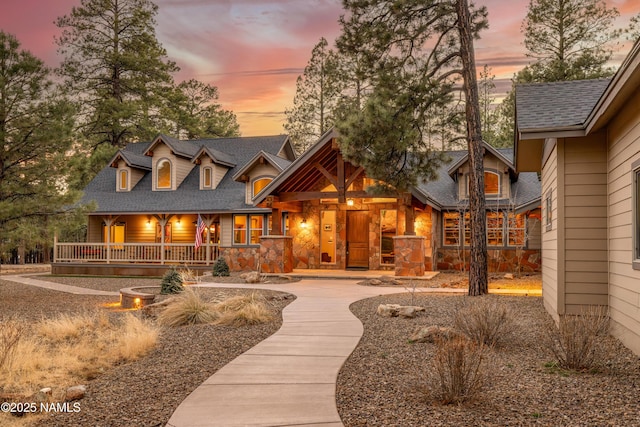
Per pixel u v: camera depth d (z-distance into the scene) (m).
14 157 12.97
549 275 9.76
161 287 13.56
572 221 8.29
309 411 4.45
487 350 6.54
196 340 7.67
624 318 7.04
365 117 12.93
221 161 23.47
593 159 8.21
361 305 10.94
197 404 4.67
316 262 19.50
